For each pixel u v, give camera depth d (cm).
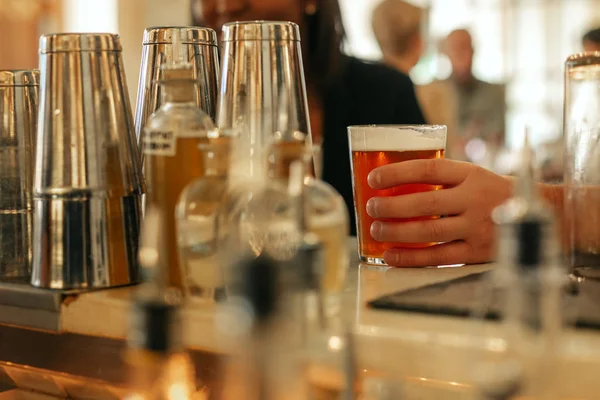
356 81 212
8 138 98
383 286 87
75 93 88
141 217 92
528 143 56
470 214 100
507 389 56
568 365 59
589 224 86
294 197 66
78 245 88
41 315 88
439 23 614
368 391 66
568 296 76
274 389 58
